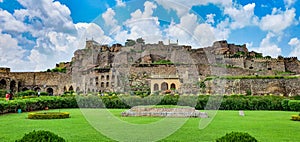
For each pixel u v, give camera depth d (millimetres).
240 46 79625
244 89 42469
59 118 18875
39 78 65125
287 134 12828
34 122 16766
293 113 23969
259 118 19469
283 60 69500
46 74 65312
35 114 18891
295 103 26594
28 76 65250
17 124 15906
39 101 27547
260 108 28641
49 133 6668
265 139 11617
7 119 18453
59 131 13328
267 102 28594
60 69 68812
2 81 60438
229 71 60219
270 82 41906
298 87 40375
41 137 6445
